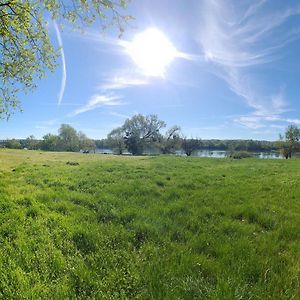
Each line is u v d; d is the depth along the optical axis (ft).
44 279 17.33
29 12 34.63
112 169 77.41
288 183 55.06
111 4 33.76
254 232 26.63
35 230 24.98
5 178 57.98
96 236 23.73
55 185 49.75
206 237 24.16
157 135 413.80
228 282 16.38
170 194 42.34
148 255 20.89
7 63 39.81
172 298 15.37
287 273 18.20
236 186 51.03
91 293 16.10
